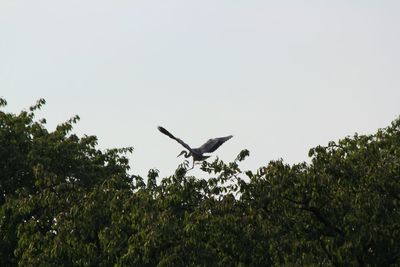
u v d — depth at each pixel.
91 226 34.09
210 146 22.30
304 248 32.22
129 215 33.22
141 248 31.48
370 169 33.81
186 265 31.33
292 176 33.31
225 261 31.45
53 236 35.56
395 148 35.44
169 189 33.28
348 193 33.72
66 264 34.16
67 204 36.34
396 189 33.69
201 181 33.53
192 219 31.83
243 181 33.62
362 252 32.75
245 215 32.69
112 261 33.28
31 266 33.91
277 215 33.78
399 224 32.81
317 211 33.34
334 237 33.00
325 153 35.31
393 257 33.12
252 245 31.80
